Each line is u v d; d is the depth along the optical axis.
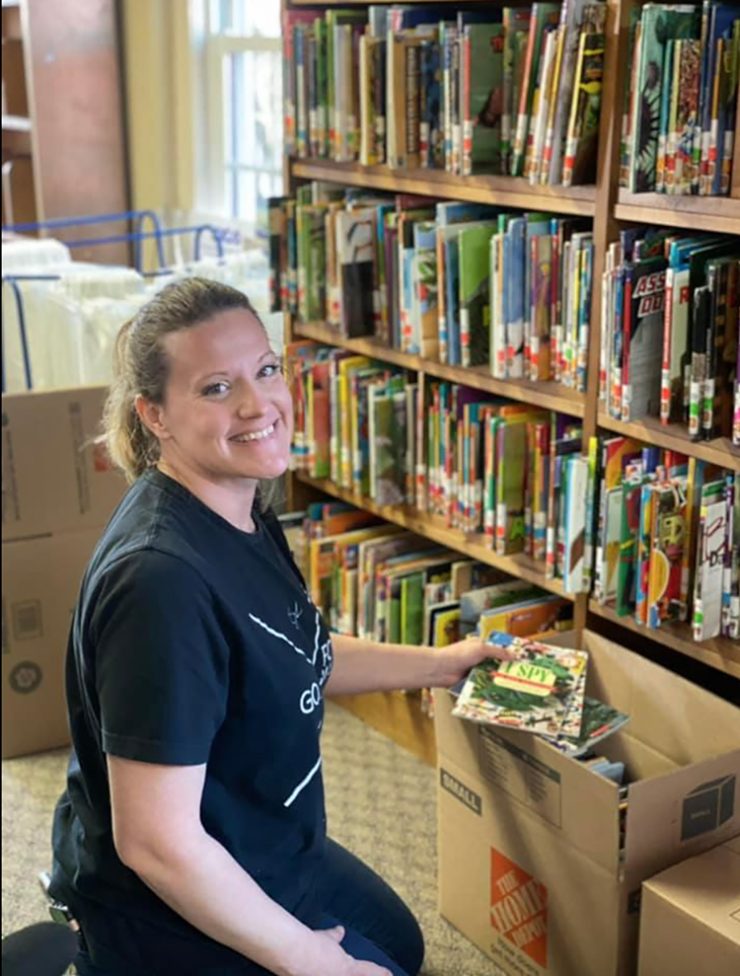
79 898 1.49
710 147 1.75
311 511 2.86
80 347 3.05
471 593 2.38
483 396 2.38
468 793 1.97
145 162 4.18
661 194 1.85
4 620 2.64
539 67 2.00
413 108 2.30
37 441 2.57
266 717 1.42
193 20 3.94
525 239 2.13
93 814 1.46
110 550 1.36
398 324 2.49
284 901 1.54
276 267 2.72
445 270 2.27
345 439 2.64
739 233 1.75
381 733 2.80
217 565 1.39
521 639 2.01
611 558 2.04
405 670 1.88
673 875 1.69
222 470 1.40
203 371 1.37
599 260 1.97
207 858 1.33
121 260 4.28
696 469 1.91
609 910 1.73
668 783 1.68
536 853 1.85
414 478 2.54
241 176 3.99
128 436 1.50
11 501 2.58
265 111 3.78
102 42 4.07
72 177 4.14
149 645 1.29
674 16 1.77
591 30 1.87
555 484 2.14
